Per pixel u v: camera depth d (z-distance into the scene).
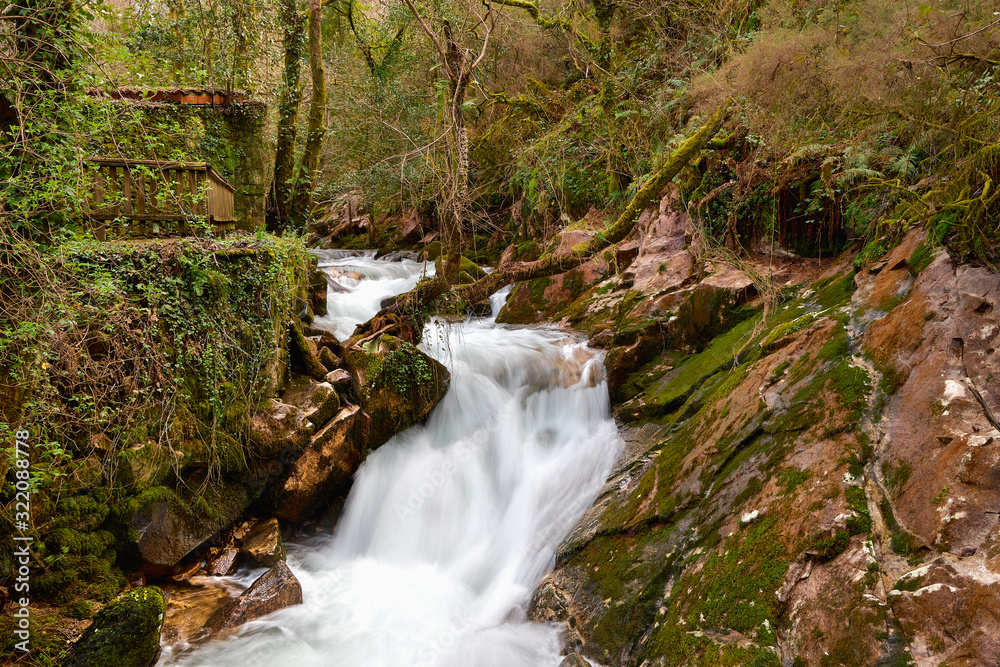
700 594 3.88
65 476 4.87
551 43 12.12
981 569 2.88
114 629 4.30
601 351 7.57
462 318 9.48
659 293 7.79
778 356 5.20
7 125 4.77
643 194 6.90
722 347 6.49
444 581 5.66
